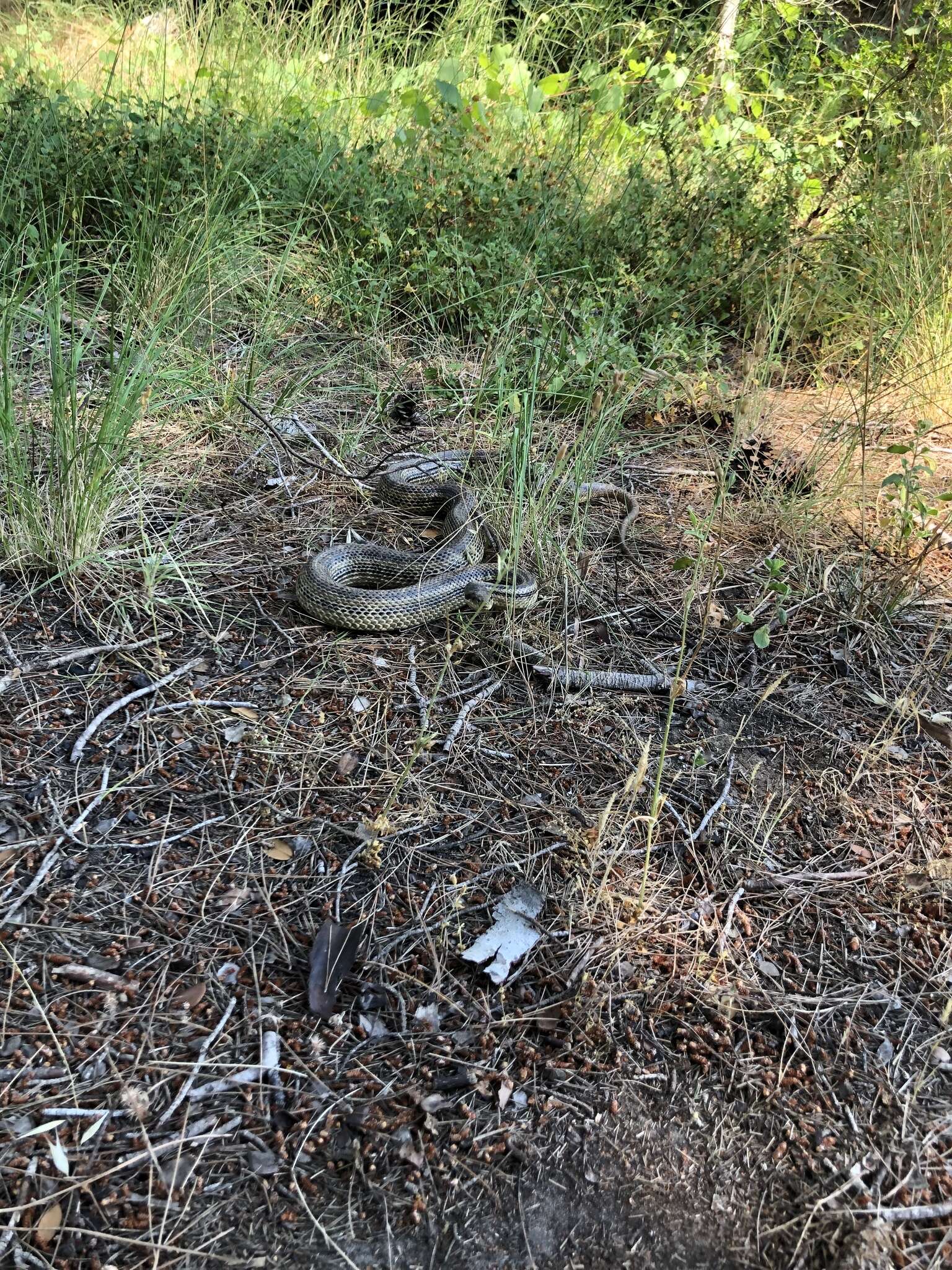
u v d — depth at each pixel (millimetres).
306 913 918
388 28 2979
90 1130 740
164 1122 752
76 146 2055
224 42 2857
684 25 2707
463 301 1884
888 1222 748
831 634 1365
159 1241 688
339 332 1940
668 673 1263
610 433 1651
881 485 1381
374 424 1735
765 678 1284
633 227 2186
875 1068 854
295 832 991
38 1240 679
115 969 846
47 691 1098
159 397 1553
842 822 1083
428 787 1059
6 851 924
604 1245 726
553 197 2205
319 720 1125
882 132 2461
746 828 1062
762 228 2207
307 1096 781
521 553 1433
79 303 1826
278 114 2480
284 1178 732
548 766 1104
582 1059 832
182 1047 799
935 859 1042
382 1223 719
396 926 915
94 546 1265
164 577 1267
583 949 917
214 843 969
